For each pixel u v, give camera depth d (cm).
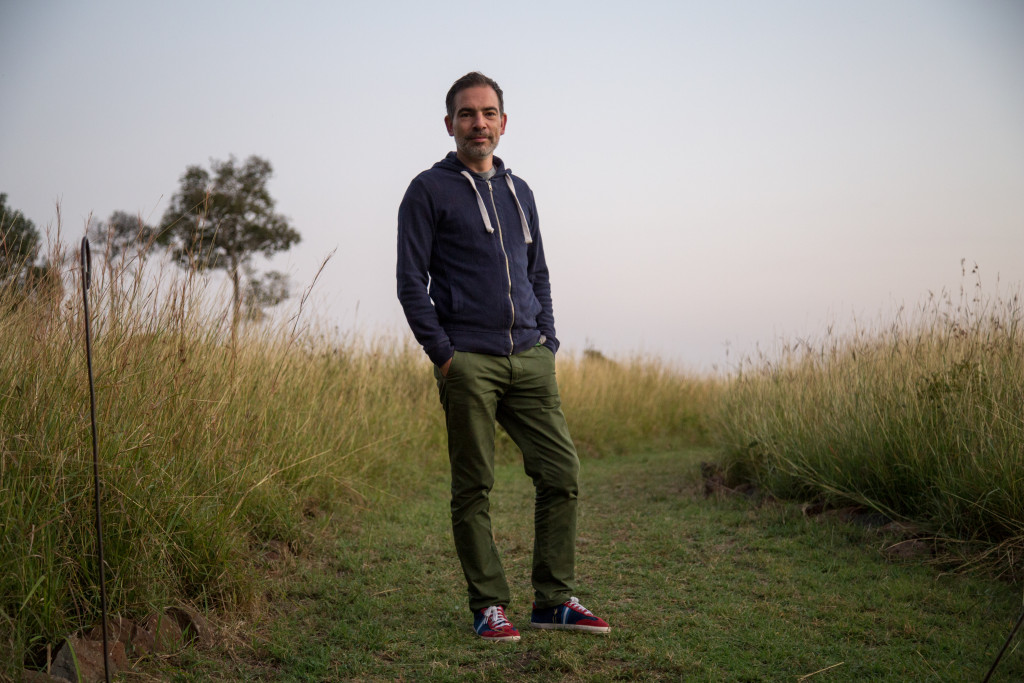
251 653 254
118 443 266
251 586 296
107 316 295
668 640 268
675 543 422
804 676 239
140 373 297
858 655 256
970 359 434
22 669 204
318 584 329
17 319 273
